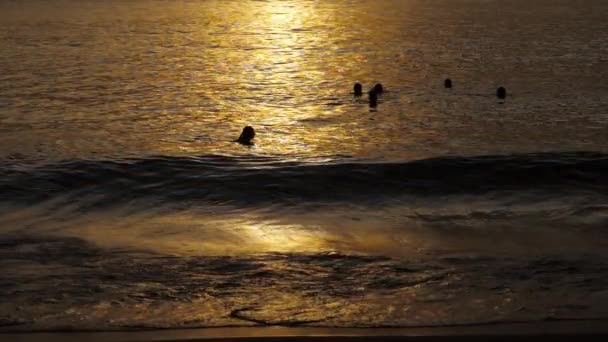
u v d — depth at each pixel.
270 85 42.09
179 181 22.45
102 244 16.75
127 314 12.63
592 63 48.97
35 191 21.45
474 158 23.89
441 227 18.23
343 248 16.50
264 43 59.94
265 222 18.88
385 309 12.80
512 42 58.78
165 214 19.69
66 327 12.09
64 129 30.56
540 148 27.19
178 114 34.06
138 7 87.50
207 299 13.36
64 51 54.47
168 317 12.52
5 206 20.27
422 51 54.88
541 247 16.39
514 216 19.08
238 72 46.28
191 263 15.34
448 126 31.80
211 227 18.41
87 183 22.27
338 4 93.12
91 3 91.06
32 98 37.38
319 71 47.09
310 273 14.74
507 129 31.00
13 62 49.38
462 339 11.55
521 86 41.38
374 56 53.00
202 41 60.81
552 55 52.41
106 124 31.70
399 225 18.50
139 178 22.75
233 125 31.95
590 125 31.50
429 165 23.38
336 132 30.72
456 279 14.27
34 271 14.80
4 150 26.47
